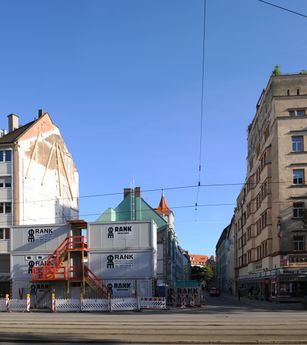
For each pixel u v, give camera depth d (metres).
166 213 110.50
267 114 60.62
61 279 41.12
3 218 51.22
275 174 55.50
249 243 73.69
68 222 43.31
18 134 54.44
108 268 42.22
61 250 42.25
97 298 39.75
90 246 42.75
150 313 30.78
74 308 35.94
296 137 55.06
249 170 76.06
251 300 61.34
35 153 55.97
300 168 54.34
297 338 15.66
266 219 58.06
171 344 14.76
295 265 52.06
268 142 59.50
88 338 16.08
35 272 42.00
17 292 43.12
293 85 57.41
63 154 65.38
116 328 18.97
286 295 51.81
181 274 117.62
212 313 29.70
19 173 51.84
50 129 60.94
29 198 53.72
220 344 14.66
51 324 21.06
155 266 43.47
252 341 14.99
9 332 18.12
